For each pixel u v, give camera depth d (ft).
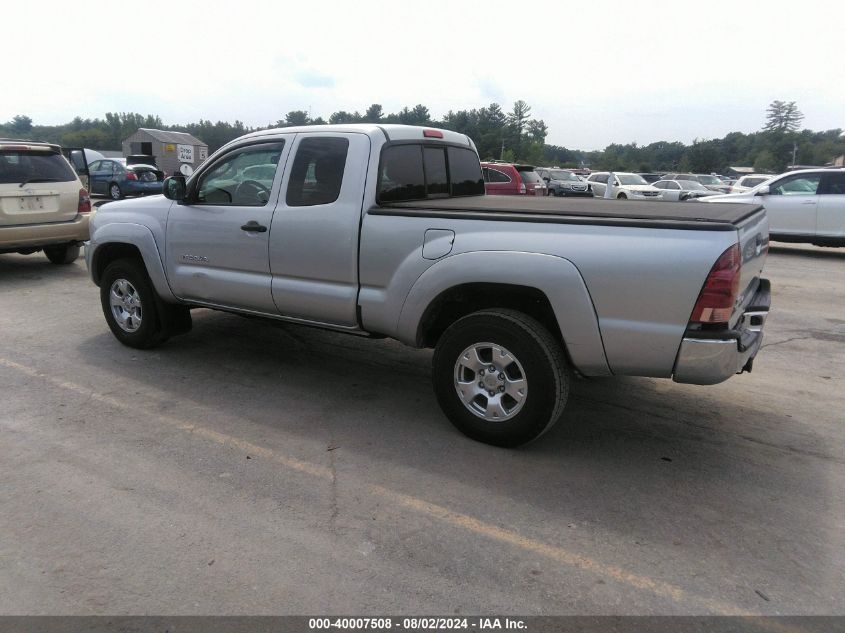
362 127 14.37
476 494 11.29
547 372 12.03
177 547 9.61
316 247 14.44
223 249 16.12
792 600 8.70
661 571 9.27
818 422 14.75
